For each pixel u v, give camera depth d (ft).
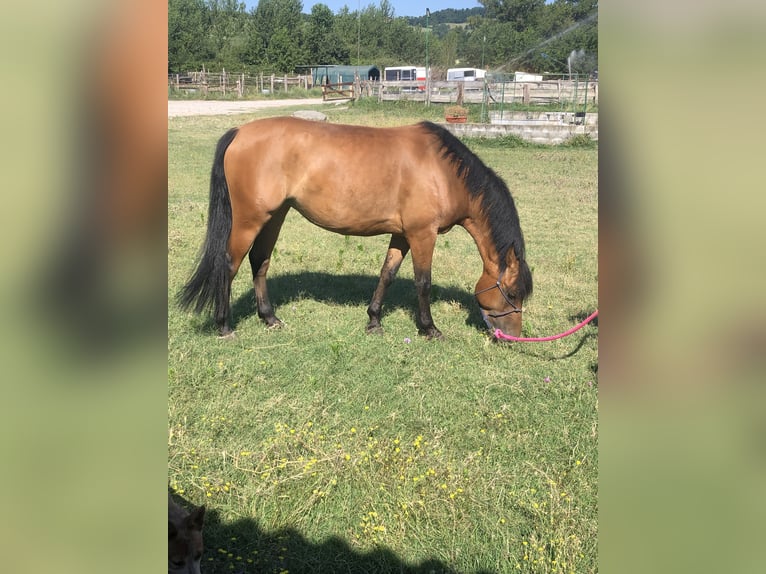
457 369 16.94
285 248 28.48
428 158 18.22
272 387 15.20
